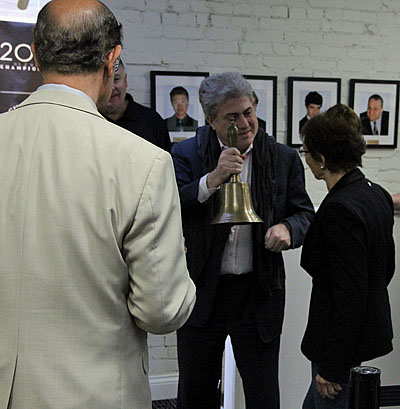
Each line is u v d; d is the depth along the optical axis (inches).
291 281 96.3
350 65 140.9
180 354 83.4
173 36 128.9
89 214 41.3
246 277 79.2
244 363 80.3
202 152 80.4
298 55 137.2
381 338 64.1
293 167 82.0
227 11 131.6
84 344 41.6
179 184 81.0
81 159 42.0
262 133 80.2
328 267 65.0
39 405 40.5
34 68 98.8
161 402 127.6
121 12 125.6
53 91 44.1
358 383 46.9
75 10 43.4
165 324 43.9
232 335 80.3
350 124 65.8
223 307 79.7
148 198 42.0
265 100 135.6
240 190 71.3
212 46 131.4
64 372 40.9
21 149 42.8
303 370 97.4
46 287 40.8
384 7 141.5
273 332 79.2
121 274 42.8
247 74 134.4
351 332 61.2
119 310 43.5
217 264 77.5
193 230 79.0
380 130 144.0
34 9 110.4
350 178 66.0
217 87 74.1
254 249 77.3
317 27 137.7
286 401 97.4
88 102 44.4
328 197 65.3
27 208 41.4
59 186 41.4
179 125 130.5
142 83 128.2
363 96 141.9
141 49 127.3
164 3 127.6
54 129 42.8
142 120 113.3
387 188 145.9
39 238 41.1
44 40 43.2
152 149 43.8
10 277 41.1
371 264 63.4
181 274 44.8
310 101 138.3
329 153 66.3
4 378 41.1
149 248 42.1
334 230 61.4
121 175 42.0
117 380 43.2
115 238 41.6
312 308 66.8
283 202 80.2
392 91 143.5
